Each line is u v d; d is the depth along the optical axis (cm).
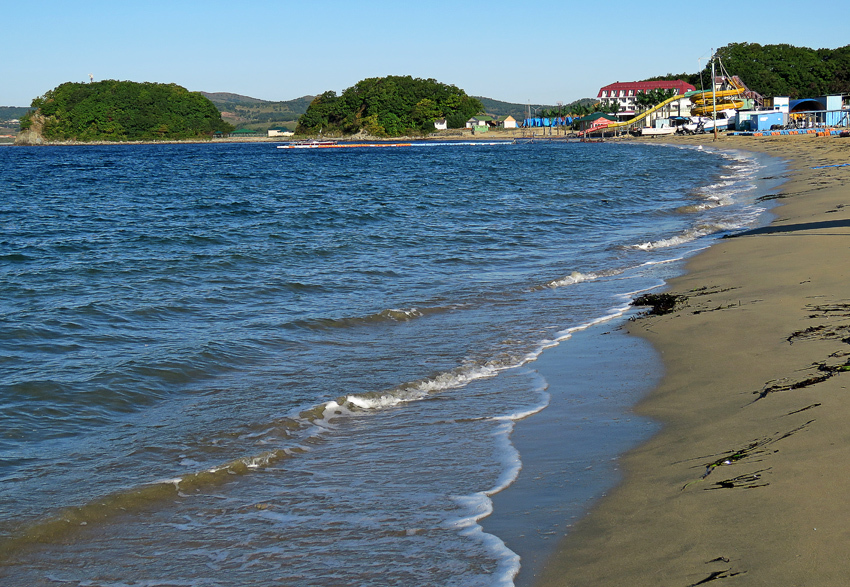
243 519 531
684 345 896
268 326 1121
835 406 611
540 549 458
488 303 1258
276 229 2280
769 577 383
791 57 16688
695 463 552
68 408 781
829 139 6744
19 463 643
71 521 534
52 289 1400
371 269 1589
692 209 2545
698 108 11769
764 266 1303
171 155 11294
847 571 377
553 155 8206
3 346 1005
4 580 459
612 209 2673
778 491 476
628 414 697
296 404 780
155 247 1941
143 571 467
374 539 491
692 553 421
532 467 592
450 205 2906
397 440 674
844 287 1052
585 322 1091
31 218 2764
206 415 755
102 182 5119
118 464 638
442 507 532
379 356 958
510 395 786
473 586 424
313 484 586
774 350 812
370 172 5778
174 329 1110
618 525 474
